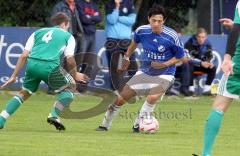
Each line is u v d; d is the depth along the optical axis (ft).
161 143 94.53
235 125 119.34
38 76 103.30
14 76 104.68
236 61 75.51
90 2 157.28
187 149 89.35
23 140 93.76
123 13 158.20
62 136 99.19
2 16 187.93
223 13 198.70
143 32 106.22
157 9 104.42
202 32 159.84
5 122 109.50
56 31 104.53
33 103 145.38
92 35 157.69
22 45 164.45
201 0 189.67
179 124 119.03
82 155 82.58
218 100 76.84
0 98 151.94
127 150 87.40
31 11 188.55
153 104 106.01
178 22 195.31
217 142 97.09
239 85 75.87
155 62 106.11
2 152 83.30
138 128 106.52
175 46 105.29
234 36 73.46
